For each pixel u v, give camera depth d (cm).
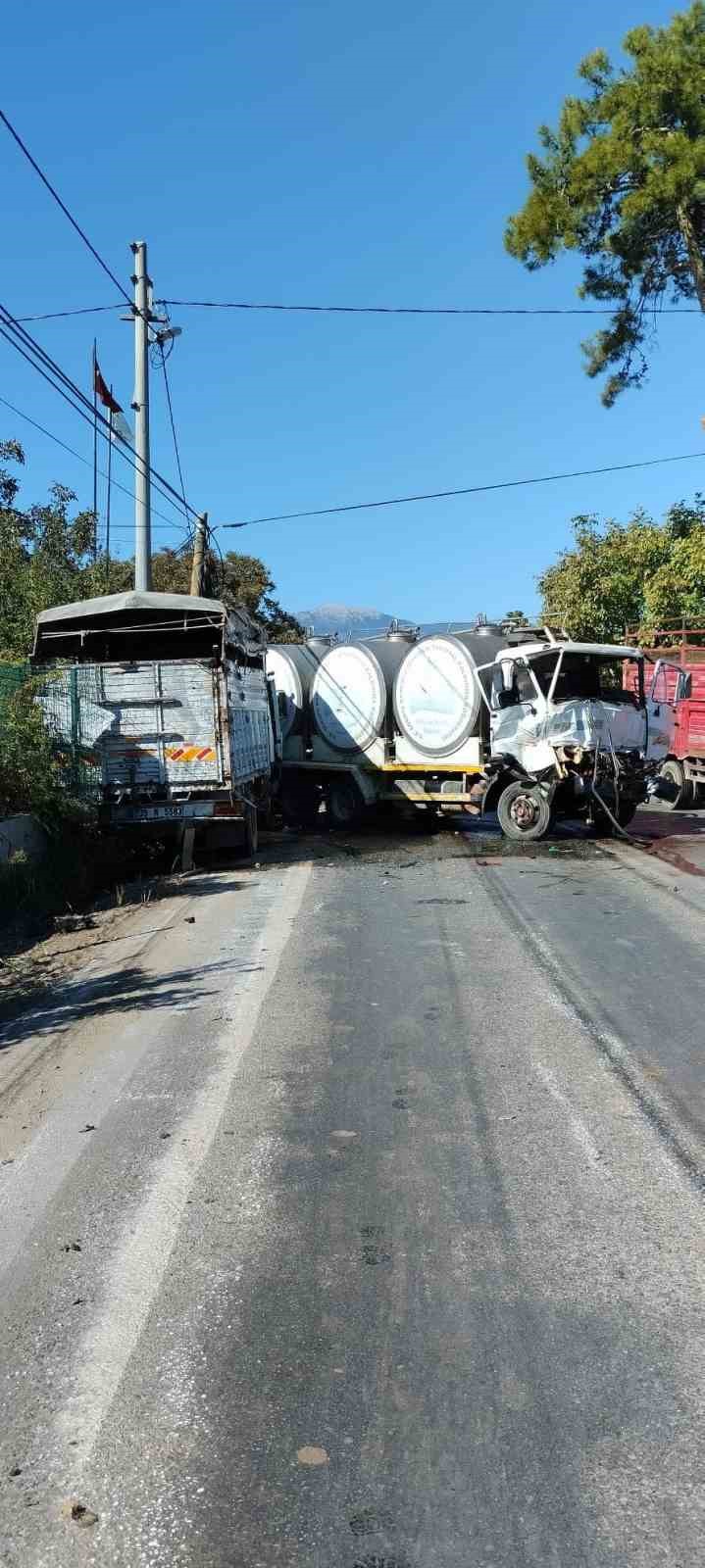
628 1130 505
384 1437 302
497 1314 359
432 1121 521
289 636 4038
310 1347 345
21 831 1220
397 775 1864
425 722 1773
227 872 1385
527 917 1008
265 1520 274
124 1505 281
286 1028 677
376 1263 394
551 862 1375
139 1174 475
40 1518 278
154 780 1399
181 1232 421
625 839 1614
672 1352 337
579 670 1582
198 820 1405
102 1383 331
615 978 777
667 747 1669
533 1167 468
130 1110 552
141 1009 740
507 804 1620
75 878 1269
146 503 2047
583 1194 443
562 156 2520
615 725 1560
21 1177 480
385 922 998
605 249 2520
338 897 1148
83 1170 482
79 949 958
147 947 941
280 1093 566
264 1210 436
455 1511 275
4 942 1001
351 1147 495
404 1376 329
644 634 2577
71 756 1377
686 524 3080
